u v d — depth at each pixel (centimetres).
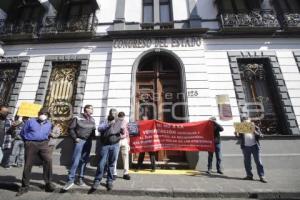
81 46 1052
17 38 1078
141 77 1002
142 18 1140
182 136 777
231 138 855
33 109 810
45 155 521
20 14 1207
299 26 991
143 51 1002
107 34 1057
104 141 539
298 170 780
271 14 1046
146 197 496
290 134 851
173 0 1140
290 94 919
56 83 1016
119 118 578
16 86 998
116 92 933
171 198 494
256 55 984
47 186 511
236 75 954
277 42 1006
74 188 516
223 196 500
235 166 816
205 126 781
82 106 938
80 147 544
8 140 793
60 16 1134
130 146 770
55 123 945
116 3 1152
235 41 1015
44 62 1039
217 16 1071
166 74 997
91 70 999
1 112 675
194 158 820
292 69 959
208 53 999
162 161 875
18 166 760
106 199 473
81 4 1180
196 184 569
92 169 767
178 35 1020
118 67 976
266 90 961
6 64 1057
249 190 511
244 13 1073
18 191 501
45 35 1058
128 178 612
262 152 834
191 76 946
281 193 498
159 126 791
